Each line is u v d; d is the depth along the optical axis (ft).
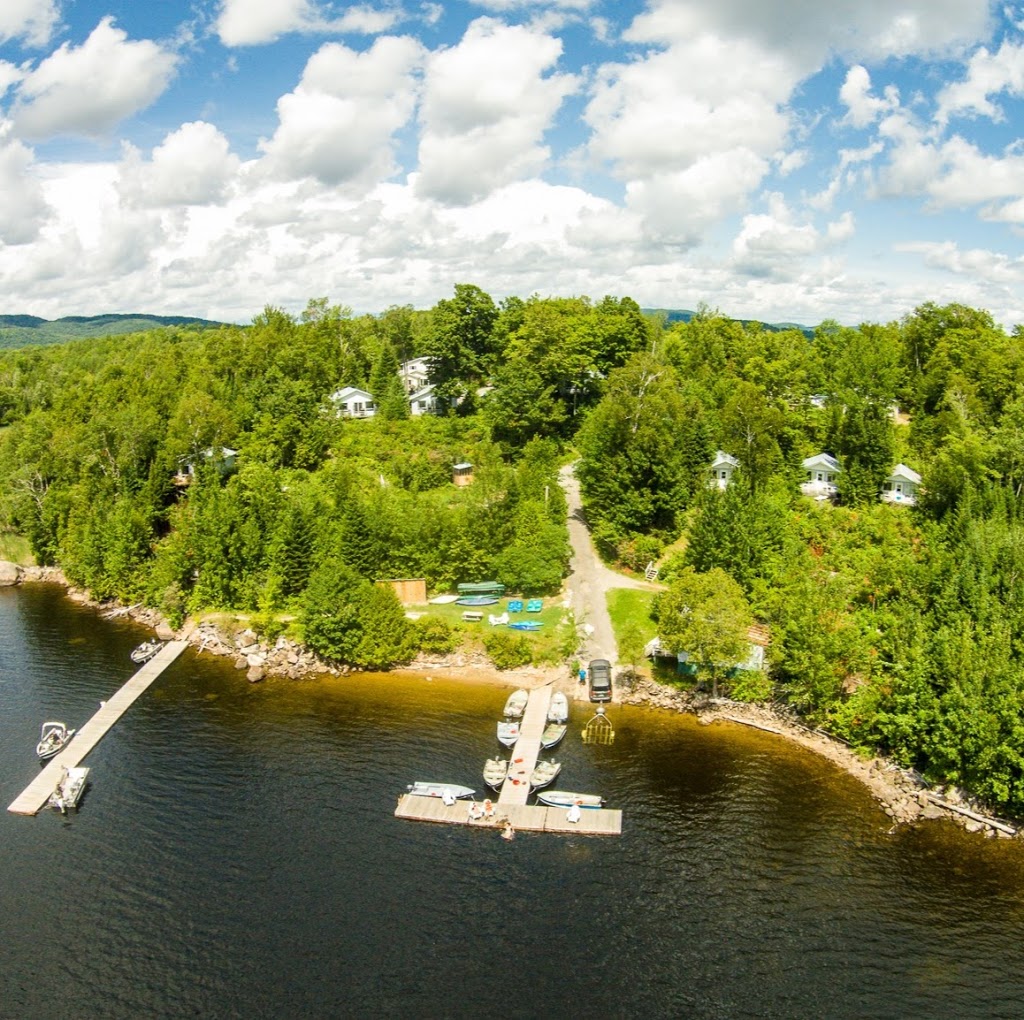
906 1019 148.15
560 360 462.19
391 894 178.09
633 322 536.01
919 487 358.84
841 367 525.34
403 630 289.53
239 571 332.80
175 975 157.38
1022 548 267.39
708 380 493.36
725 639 249.55
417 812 204.23
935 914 173.27
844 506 387.34
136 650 309.42
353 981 155.53
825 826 201.57
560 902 175.63
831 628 243.81
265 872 185.16
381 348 590.96
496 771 218.38
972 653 214.90
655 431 353.31
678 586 263.29
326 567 296.92
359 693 272.51
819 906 175.11
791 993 153.58
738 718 252.01
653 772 224.12
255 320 626.23
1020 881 183.21
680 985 155.02
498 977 156.56
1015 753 198.29
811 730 242.99
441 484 415.44
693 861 188.44
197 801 212.23
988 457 349.61
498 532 331.36
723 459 396.98
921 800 209.87
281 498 359.05
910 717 217.97
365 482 406.21
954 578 257.55
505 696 267.80
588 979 156.25
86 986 155.12
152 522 393.09
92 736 244.01
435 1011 149.18
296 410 454.81
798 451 411.54
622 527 347.77
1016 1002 151.84
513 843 194.39
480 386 528.22
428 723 250.98
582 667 273.75
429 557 326.03
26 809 208.54
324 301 653.71
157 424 452.35
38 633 334.24
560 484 436.76
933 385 469.57
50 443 456.86
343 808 208.44
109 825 202.59
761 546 299.58
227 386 528.22
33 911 173.99
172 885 181.27
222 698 271.49
